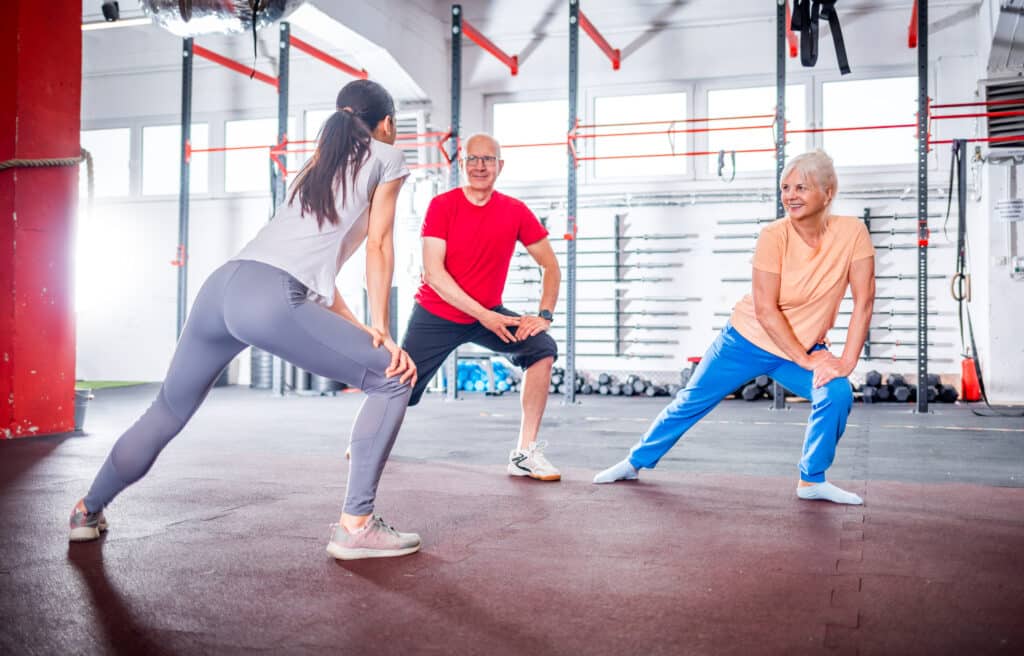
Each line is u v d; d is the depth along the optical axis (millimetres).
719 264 8906
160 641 1544
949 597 1816
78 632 1589
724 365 3045
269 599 1793
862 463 4023
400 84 9047
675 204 8992
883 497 3021
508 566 2061
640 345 9117
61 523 2537
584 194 9305
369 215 2139
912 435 5254
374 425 2102
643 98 9227
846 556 2166
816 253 2812
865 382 7996
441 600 1788
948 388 7809
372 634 1580
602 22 9219
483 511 2750
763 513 2723
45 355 4641
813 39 5430
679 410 3172
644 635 1575
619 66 9195
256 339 1995
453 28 7910
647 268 9078
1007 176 7746
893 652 1490
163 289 10469
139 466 2229
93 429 5227
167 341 10453
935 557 2156
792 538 2367
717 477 3477
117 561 2090
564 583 1917
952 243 8203
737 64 8852
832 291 2836
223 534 2391
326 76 9938
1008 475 3639
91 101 10695
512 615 1691
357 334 2061
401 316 9422
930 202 8297
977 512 2746
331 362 2049
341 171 2043
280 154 8281
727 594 1833
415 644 1528
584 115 9336
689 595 1824
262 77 9281
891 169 8375
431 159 9383
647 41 9125
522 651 1493
